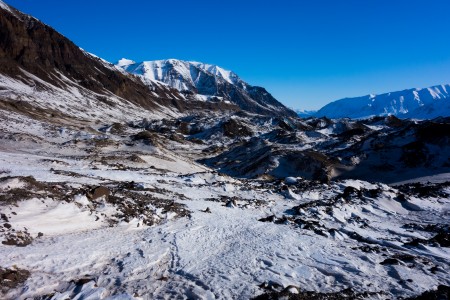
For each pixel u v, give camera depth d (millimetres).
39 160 31594
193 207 22125
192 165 56562
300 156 61188
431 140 60000
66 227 13594
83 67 174000
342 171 58000
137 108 169000
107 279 10219
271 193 32844
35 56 150750
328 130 115750
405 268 13555
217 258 13148
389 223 24141
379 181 52250
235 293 10039
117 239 13656
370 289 11211
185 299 9477
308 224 20594
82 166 33188
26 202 13742
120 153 49656
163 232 15688
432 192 33812
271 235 17531
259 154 71625
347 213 25609
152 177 31734
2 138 45250
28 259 10289
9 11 162625
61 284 9523
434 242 18156
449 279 12883
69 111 113062
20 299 8500
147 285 10141
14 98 96875
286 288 10273
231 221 20031
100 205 16547
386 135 68750
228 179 37562
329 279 11930
